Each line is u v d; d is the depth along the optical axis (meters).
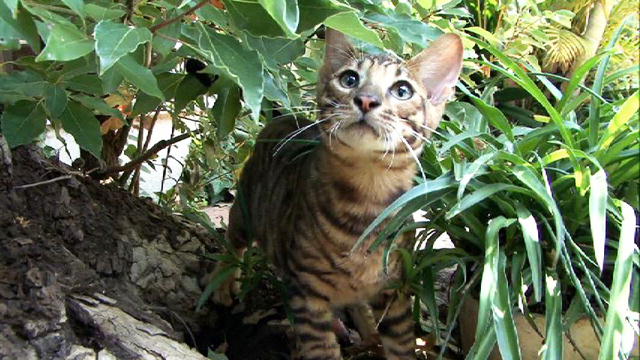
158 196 0.87
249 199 0.65
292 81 0.55
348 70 0.49
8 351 0.36
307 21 0.38
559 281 0.46
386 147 0.47
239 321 0.62
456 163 0.47
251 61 0.37
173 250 0.62
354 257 0.50
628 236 0.40
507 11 0.74
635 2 0.89
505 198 0.47
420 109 0.50
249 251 0.63
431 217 0.52
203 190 0.96
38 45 0.37
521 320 0.48
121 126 0.67
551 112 0.46
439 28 0.55
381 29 0.56
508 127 0.48
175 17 0.39
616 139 0.47
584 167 0.46
